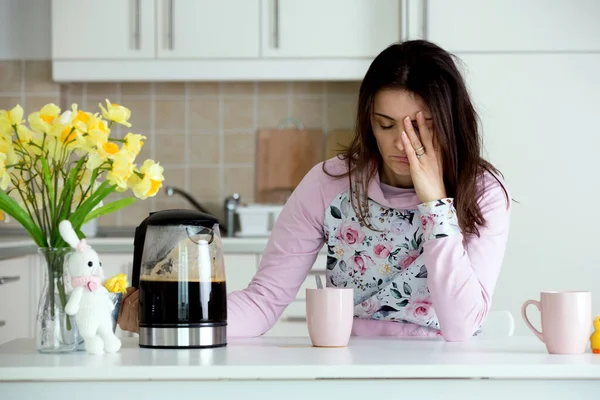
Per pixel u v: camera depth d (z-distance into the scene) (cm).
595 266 393
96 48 420
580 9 394
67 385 147
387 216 212
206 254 175
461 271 183
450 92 193
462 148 199
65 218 170
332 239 217
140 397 147
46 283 167
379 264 214
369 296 217
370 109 200
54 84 455
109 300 167
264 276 210
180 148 465
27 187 173
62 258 166
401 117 191
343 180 215
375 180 212
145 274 175
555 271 394
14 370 147
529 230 395
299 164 462
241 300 204
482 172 203
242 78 420
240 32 419
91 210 175
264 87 464
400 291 209
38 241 170
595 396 148
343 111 462
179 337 172
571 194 395
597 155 394
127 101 465
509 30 396
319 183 217
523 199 395
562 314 162
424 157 189
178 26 420
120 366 147
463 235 196
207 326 173
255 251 395
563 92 395
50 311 166
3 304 364
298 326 387
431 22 397
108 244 396
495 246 197
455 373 146
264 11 418
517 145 395
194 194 465
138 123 465
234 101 465
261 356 159
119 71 421
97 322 164
